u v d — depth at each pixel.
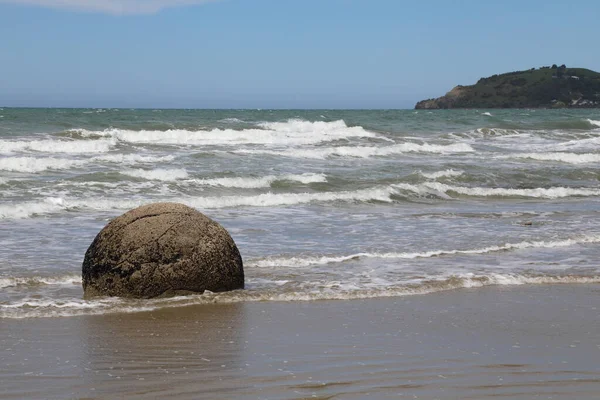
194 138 29.47
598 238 12.74
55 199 15.20
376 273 9.92
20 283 8.92
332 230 13.25
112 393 5.31
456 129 38.06
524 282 9.66
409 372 5.84
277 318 7.69
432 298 8.74
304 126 35.16
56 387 5.42
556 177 22.39
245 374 5.77
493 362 6.15
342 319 7.69
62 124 31.14
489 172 22.31
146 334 6.99
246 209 15.68
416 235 12.89
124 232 8.34
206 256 8.45
